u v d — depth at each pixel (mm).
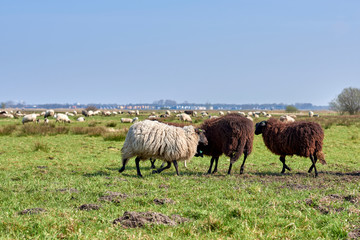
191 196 8477
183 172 13609
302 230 5793
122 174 12656
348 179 12016
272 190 9516
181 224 5910
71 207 7289
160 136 11906
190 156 12648
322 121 46812
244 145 13164
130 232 5457
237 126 12961
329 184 10945
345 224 5867
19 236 5215
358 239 5383
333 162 17156
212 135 13539
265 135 14086
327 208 7145
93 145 22219
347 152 20469
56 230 5477
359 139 26781
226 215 6520
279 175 13258
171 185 10258
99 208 7234
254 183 10750
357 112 80062
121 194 8539
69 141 24156
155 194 8648
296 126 13336
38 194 8773
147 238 5160
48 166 14578
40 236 5176
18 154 18031
